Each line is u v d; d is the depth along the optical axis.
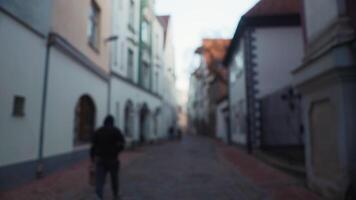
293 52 16.52
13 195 6.84
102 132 6.29
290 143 15.62
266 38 16.69
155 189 7.71
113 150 6.28
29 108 8.34
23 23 7.91
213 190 7.57
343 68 5.77
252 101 16.30
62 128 10.52
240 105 19.64
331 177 6.44
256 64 16.55
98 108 14.57
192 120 67.88
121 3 18.88
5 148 7.30
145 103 24.91
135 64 22.23
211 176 9.60
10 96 7.46
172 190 7.59
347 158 5.76
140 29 23.64
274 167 11.18
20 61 7.87
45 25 9.13
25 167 8.16
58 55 10.05
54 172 9.88
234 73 22.56
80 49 12.08
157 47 30.12
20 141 7.92
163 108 33.50
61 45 9.96
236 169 11.02
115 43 17.52
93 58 13.75
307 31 7.98
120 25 18.62
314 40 7.43
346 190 5.65
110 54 16.56
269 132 15.88
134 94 21.67
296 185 8.02
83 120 13.47
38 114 8.82
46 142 9.33
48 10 9.30
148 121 26.31
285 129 15.72
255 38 16.70
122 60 19.09
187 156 15.86
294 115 15.59
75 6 11.50
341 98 5.89
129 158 14.77
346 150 5.78
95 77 14.16
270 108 16.05
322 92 6.77
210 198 6.78
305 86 7.64
